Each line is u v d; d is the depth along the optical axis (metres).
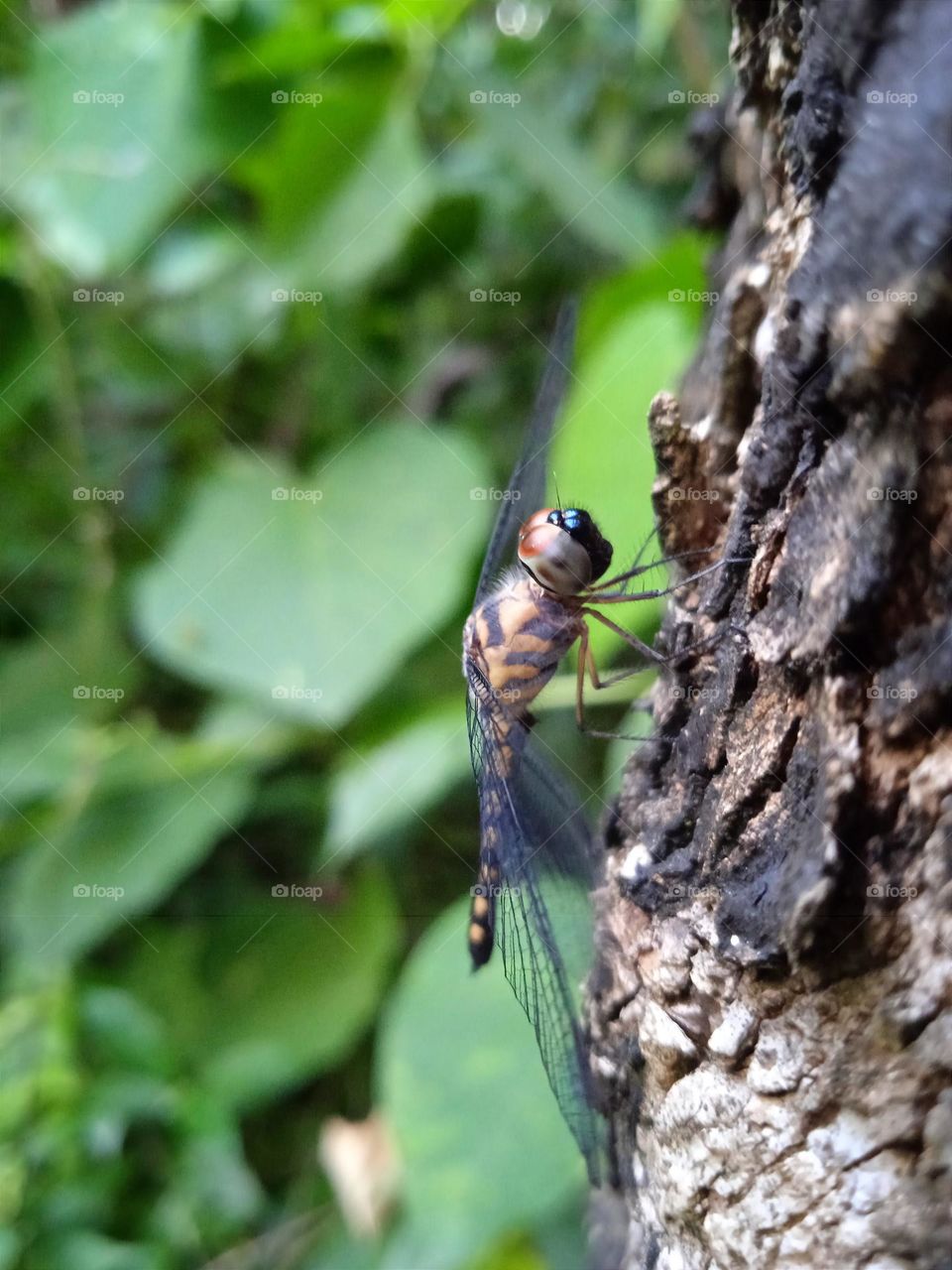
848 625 0.11
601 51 0.20
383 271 0.19
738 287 0.13
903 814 0.11
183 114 0.18
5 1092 0.17
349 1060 0.18
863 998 0.11
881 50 0.12
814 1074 0.12
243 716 0.18
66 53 0.18
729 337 0.13
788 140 0.12
